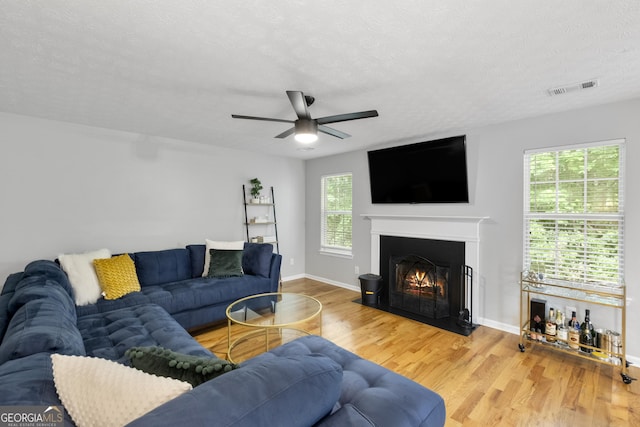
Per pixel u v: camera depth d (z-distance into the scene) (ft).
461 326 10.82
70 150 10.87
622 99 8.31
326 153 16.61
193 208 14.07
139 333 6.72
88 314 8.35
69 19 4.95
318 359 3.21
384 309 12.75
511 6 4.61
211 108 9.25
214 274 11.93
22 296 5.64
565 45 5.68
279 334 10.30
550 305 9.58
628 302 8.24
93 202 11.39
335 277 16.94
